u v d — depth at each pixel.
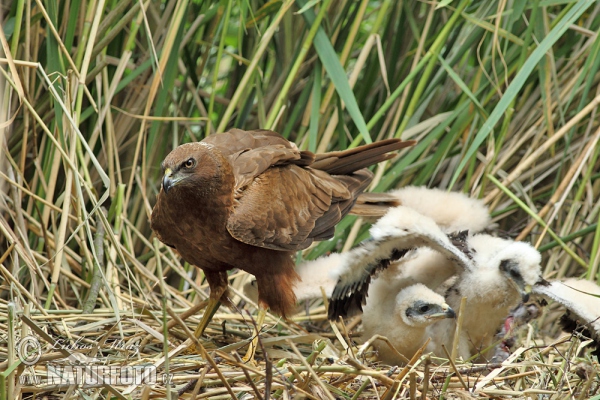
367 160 10.15
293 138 12.43
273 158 9.30
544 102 11.13
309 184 9.50
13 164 9.91
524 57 10.77
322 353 9.02
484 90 11.98
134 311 9.76
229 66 13.40
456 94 12.59
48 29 10.00
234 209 8.81
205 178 8.50
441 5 10.12
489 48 11.41
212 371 7.78
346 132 12.26
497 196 11.82
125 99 11.44
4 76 9.74
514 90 9.85
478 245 9.95
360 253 9.12
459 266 9.68
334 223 9.66
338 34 12.09
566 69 12.27
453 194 10.76
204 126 12.09
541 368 8.37
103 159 11.35
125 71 11.55
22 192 10.62
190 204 8.64
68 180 9.73
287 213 9.12
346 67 11.61
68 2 10.66
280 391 7.41
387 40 12.41
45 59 10.88
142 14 10.55
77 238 10.31
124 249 10.22
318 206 9.50
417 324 9.22
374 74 12.34
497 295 9.38
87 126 11.33
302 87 12.20
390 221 9.10
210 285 9.53
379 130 12.41
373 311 9.81
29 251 9.63
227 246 8.92
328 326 11.25
